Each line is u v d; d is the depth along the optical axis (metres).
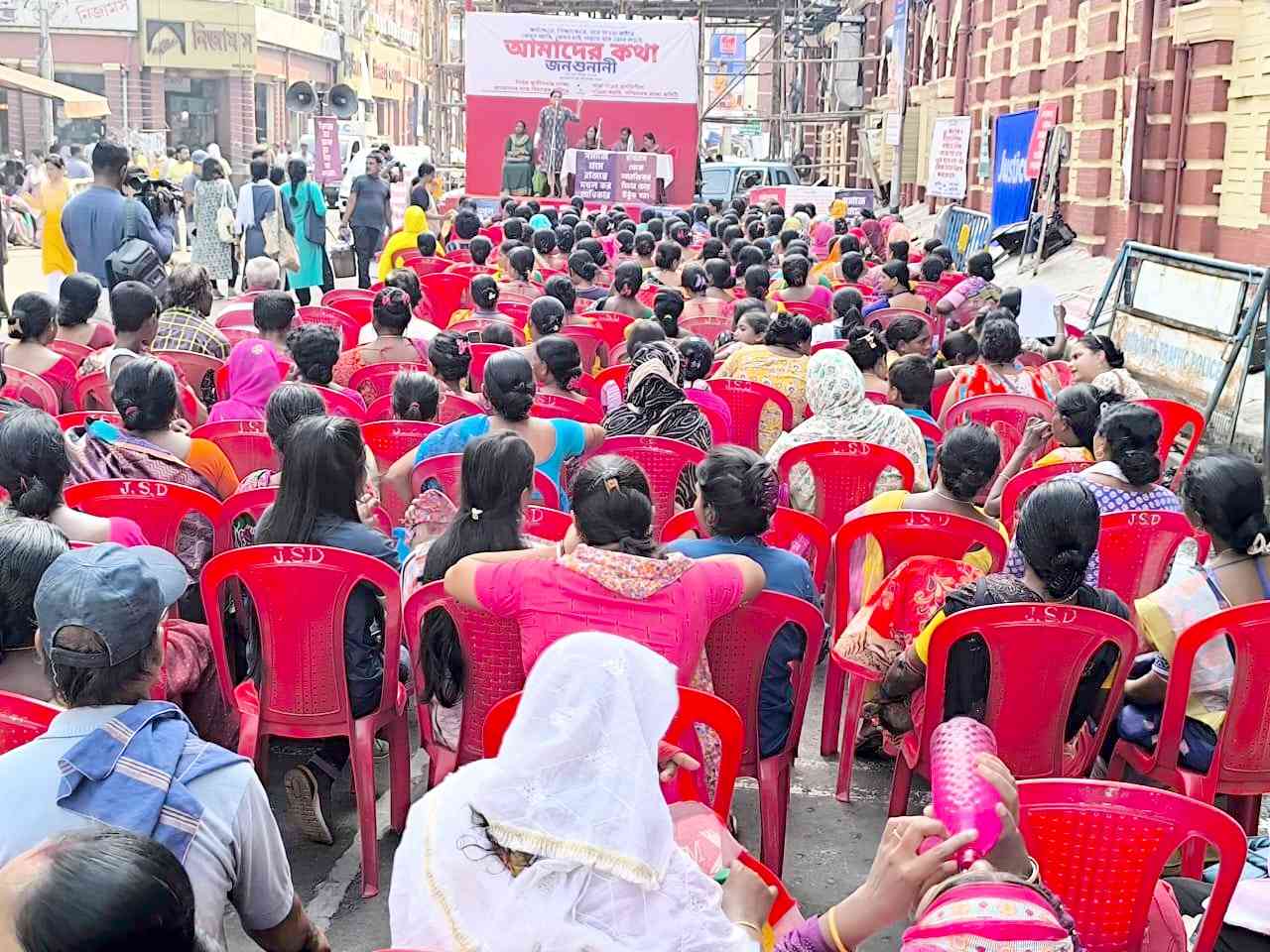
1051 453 5.70
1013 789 1.78
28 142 42.94
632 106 25.02
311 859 4.11
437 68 39.62
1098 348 7.21
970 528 4.47
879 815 4.51
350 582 3.78
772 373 7.32
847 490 5.57
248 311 9.62
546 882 1.85
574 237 14.27
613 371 7.55
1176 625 3.79
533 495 5.00
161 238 10.12
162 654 2.40
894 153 27.52
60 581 2.30
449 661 3.79
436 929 1.90
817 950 1.82
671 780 2.55
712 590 3.33
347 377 7.61
